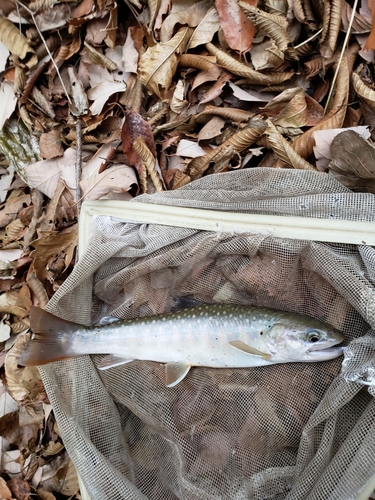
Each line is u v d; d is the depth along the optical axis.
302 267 0.33
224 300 0.35
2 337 0.45
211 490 0.31
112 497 0.29
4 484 0.43
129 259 0.36
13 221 0.46
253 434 0.32
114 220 0.36
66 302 0.36
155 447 0.34
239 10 0.39
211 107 0.41
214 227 0.34
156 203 0.36
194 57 0.41
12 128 0.45
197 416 0.34
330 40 0.38
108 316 0.37
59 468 0.43
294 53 0.39
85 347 0.34
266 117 0.40
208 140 0.42
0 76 0.44
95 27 0.42
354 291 0.30
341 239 0.31
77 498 0.42
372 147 0.32
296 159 0.38
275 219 0.33
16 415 0.44
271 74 0.40
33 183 0.44
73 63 0.44
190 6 0.41
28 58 0.43
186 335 0.34
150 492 0.32
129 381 0.35
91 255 0.35
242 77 0.41
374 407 0.28
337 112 0.38
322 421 0.29
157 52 0.41
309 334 0.31
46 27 0.42
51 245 0.43
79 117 0.43
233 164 0.41
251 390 0.33
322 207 0.33
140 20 0.42
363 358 0.29
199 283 0.36
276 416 0.32
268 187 0.35
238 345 0.33
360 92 0.38
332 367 0.32
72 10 0.42
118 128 0.43
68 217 0.44
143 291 0.36
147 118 0.43
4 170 0.48
